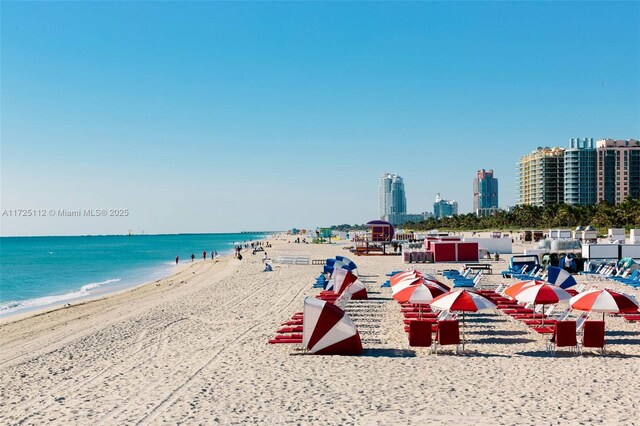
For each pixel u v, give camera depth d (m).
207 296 30.91
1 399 12.10
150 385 12.50
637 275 29.64
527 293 16.56
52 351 17.61
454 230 179.75
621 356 14.26
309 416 10.01
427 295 16.61
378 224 79.81
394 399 10.93
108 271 69.12
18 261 93.81
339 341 14.87
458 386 11.76
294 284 34.09
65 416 10.52
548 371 12.88
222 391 11.74
